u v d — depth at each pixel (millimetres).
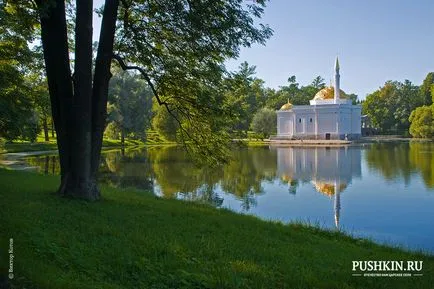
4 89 23703
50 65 12594
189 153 16906
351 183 30750
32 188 14727
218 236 9766
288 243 10391
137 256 7277
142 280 6262
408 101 130750
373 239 15133
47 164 39312
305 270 7668
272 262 7996
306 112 102812
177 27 13508
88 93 12359
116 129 69125
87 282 5836
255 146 82312
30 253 6586
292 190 27500
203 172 36156
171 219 11195
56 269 6121
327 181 32000
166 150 63281
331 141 92312
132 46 14250
